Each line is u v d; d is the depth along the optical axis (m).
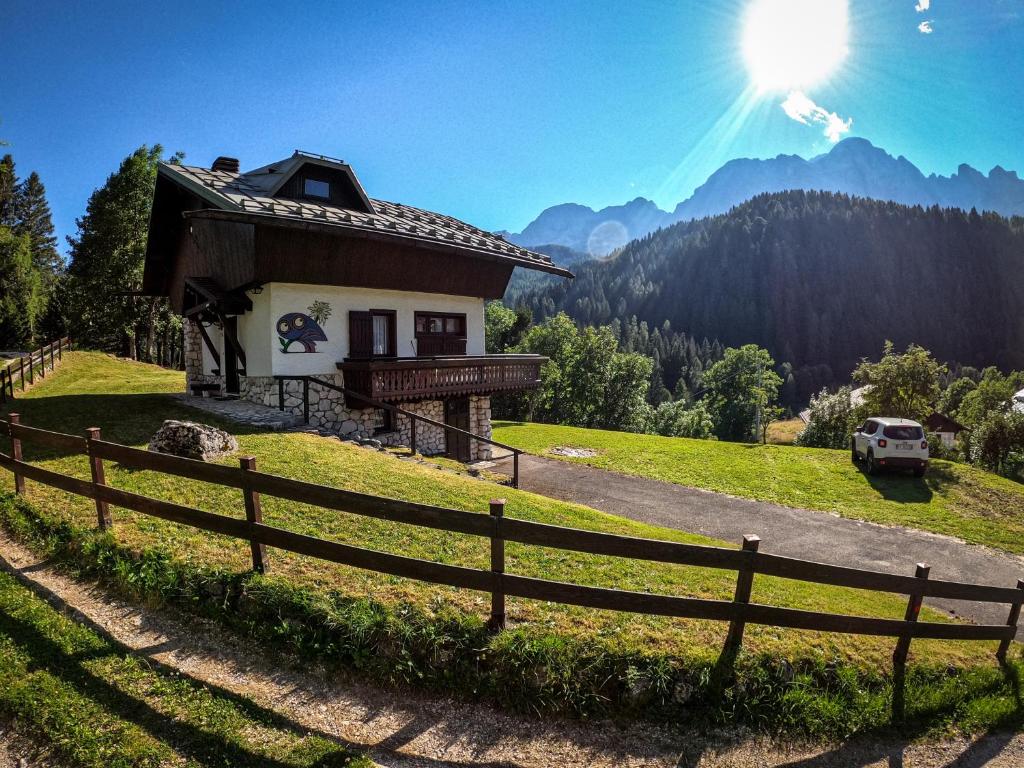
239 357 18.33
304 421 17.03
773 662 6.21
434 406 21.23
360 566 5.98
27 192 67.06
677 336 186.12
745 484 21.30
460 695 5.57
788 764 5.42
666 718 5.66
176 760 4.28
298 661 5.71
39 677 4.99
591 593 5.73
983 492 20.45
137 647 5.68
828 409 51.59
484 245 21.47
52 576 6.96
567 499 18.25
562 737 5.28
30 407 16.28
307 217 16.08
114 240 39.12
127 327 41.78
